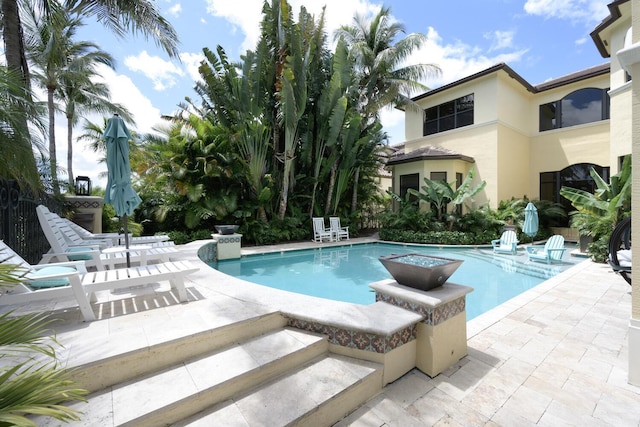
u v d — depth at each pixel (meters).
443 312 2.88
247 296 3.66
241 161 12.05
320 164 13.39
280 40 11.90
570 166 14.23
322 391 2.28
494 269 8.45
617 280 6.18
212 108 12.72
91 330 2.64
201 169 12.05
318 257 10.32
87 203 9.17
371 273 8.05
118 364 2.20
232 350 2.67
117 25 7.46
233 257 9.62
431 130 16.50
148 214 12.88
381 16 14.37
